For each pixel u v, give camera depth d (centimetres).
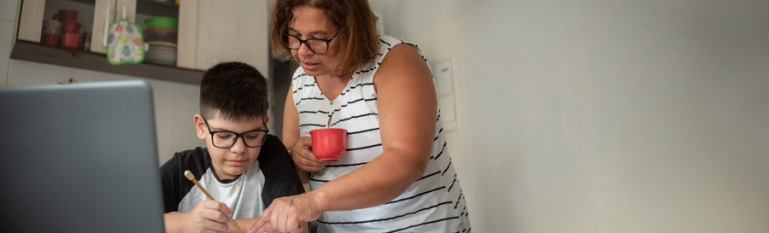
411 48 105
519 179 208
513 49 217
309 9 94
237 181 104
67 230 50
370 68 102
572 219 189
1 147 49
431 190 104
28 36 175
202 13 217
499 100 220
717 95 159
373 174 83
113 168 49
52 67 200
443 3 251
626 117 178
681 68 167
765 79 150
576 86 193
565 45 199
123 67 205
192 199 101
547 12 207
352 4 96
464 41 238
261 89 106
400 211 103
